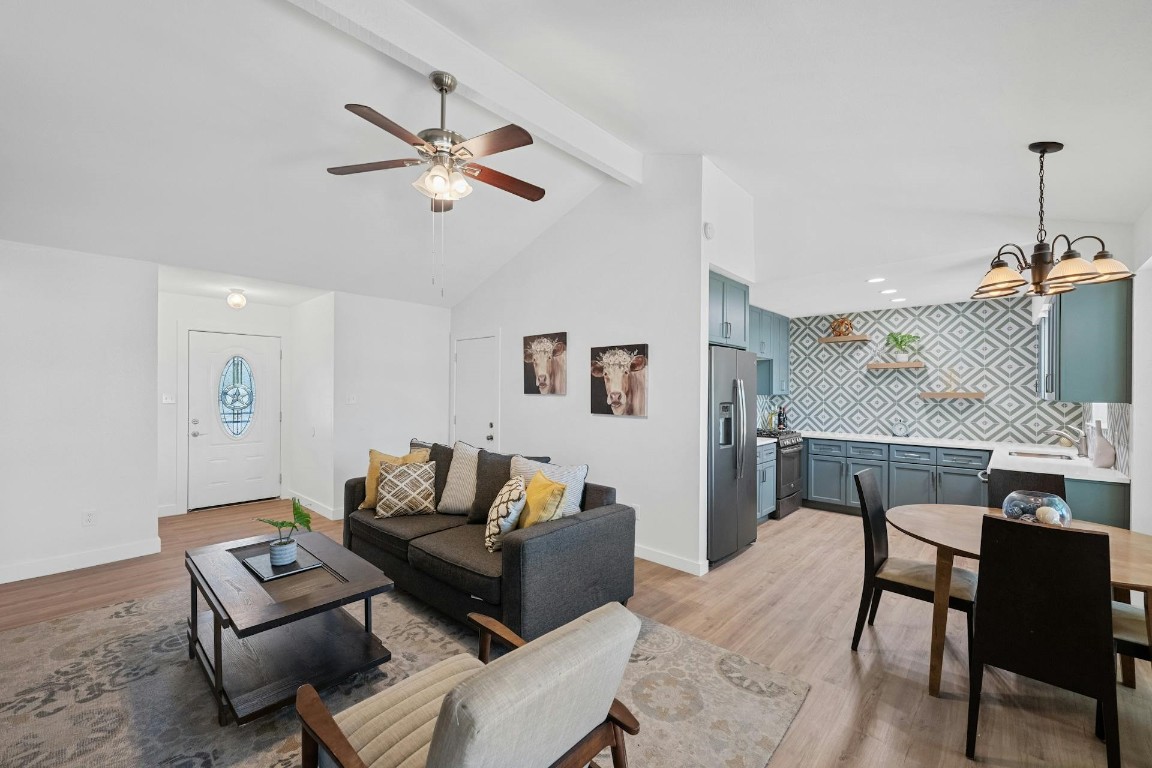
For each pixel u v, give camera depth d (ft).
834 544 14.15
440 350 18.81
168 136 9.05
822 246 13.30
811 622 9.29
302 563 7.89
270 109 8.92
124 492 12.35
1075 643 5.47
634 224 12.96
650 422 12.62
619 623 3.78
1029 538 5.65
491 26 7.57
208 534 14.53
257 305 18.62
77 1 6.68
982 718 6.61
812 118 8.42
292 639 7.79
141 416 12.55
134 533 12.49
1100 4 4.70
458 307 18.45
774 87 7.63
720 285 13.02
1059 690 7.20
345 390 16.40
